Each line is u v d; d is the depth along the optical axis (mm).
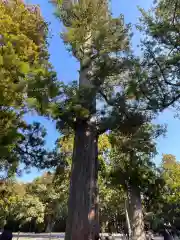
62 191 21953
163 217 19203
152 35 9391
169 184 22109
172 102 9078
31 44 9102
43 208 32531
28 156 11523
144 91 8570
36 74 6023
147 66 9203
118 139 13125
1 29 8922
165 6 9547
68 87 8070
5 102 6141
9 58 5660
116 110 8484
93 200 7715
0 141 5336
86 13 9617
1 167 10633
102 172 17484
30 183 34125
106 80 9094
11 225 5758
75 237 7172
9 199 15203
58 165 13312
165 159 24625
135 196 14453
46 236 28031
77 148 8438
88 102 8133
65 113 7902
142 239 13258
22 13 10547
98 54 8945
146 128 12375
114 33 9180
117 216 25078
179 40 9242
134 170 14695
